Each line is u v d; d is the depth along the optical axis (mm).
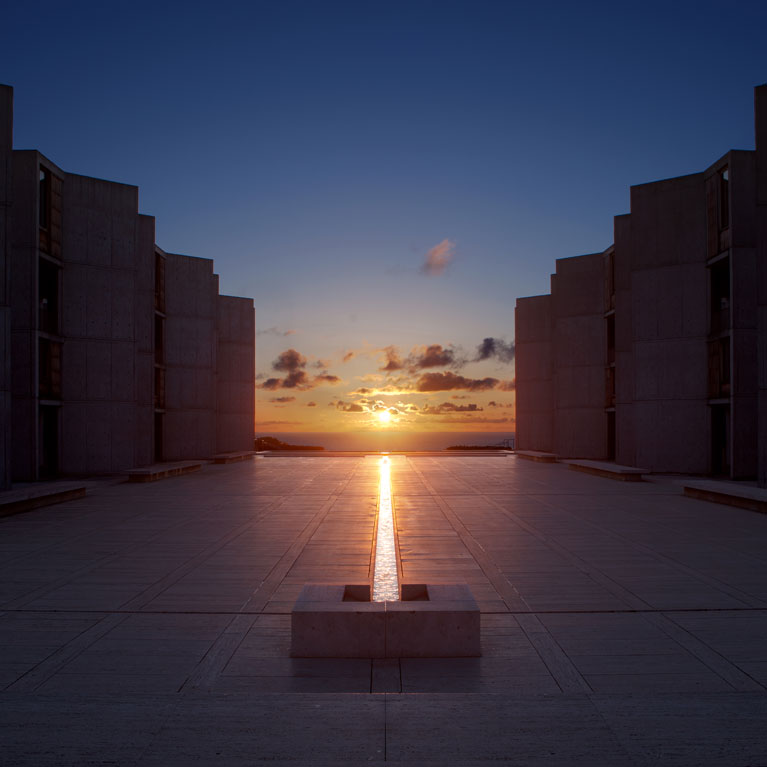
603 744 3748
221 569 8633
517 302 37219
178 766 3492
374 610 5445
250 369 36312
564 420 32750
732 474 20562
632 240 24438
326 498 16266
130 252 24062
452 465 28047
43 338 21781
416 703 4312
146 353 25906
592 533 11234
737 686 4852
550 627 6219
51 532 11430
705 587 7680
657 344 23922
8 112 16438
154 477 20953
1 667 5258
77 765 3504
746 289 20844
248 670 5172
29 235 20203
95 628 6223
